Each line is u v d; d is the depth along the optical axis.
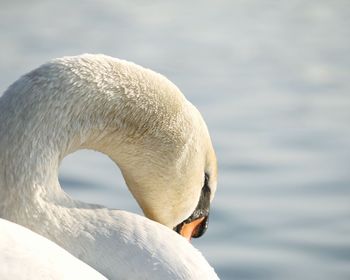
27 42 24.38
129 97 6.02
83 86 5.79
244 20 30.38
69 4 31.28
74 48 23.67
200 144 6.56
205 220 6.85
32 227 5.55
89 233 5.60
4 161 5.57
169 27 28.14
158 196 6.52
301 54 24.75
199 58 23.28
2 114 5.62
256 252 11.69
